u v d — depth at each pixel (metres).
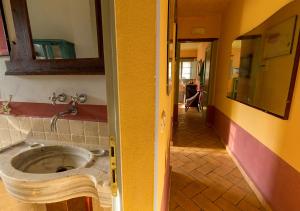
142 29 0.43
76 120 1.21
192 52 7.88
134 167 0.52
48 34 1.17
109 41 0.48
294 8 1.30
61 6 1.12
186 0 2.83
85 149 1.13
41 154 1.15
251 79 1.95
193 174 2.21
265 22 1.68
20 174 0.85
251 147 2.00
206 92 4.21
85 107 1.19
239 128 2.36
